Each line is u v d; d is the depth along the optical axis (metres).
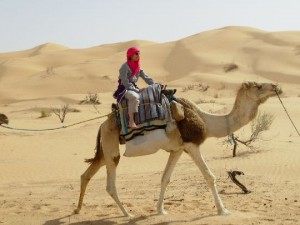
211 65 113.19
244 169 18.31
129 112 9.26
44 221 9.91
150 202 11.94
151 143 9.23
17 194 14.55
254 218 9.55
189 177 16.86
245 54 116.75
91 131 33.25
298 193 12.98
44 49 193.88
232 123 9.68
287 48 115.12
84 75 116.69
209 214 9.94
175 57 126.06
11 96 106.62
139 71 9.69
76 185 16.53
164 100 9.36
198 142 9.48
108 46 170.88
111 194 9.84
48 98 87.81
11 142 29.31
